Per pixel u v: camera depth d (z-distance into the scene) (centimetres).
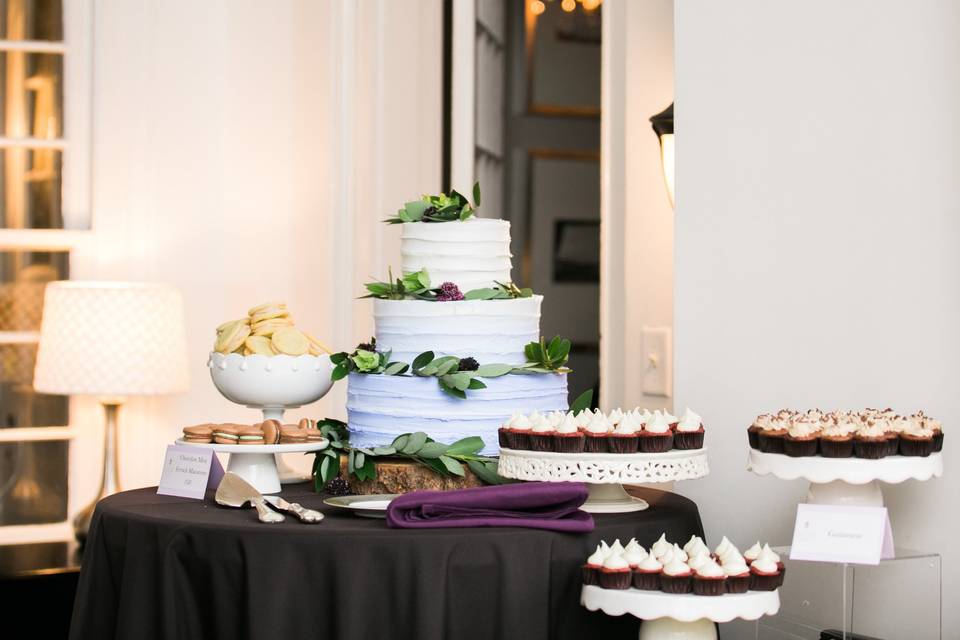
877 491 170
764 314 212
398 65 361
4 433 354
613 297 294
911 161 188
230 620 176
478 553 171
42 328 330
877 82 193
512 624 171
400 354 210
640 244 285
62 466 357
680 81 229
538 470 184
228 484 198
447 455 201
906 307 188
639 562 163
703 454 187
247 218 371
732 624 216
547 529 176
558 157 373
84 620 196
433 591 168
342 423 221
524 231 370
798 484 205
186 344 342
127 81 363
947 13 183
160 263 363
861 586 170
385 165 357
